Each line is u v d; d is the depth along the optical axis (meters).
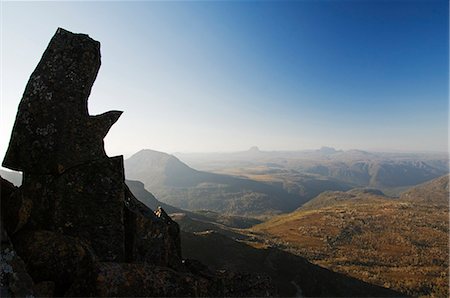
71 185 12.40
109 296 9.22
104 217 12.35
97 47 14.66
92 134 13.62
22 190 12.29
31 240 10.36
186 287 10.64
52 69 13.69
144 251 12.84
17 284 8.48
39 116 13.04
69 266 10.04
